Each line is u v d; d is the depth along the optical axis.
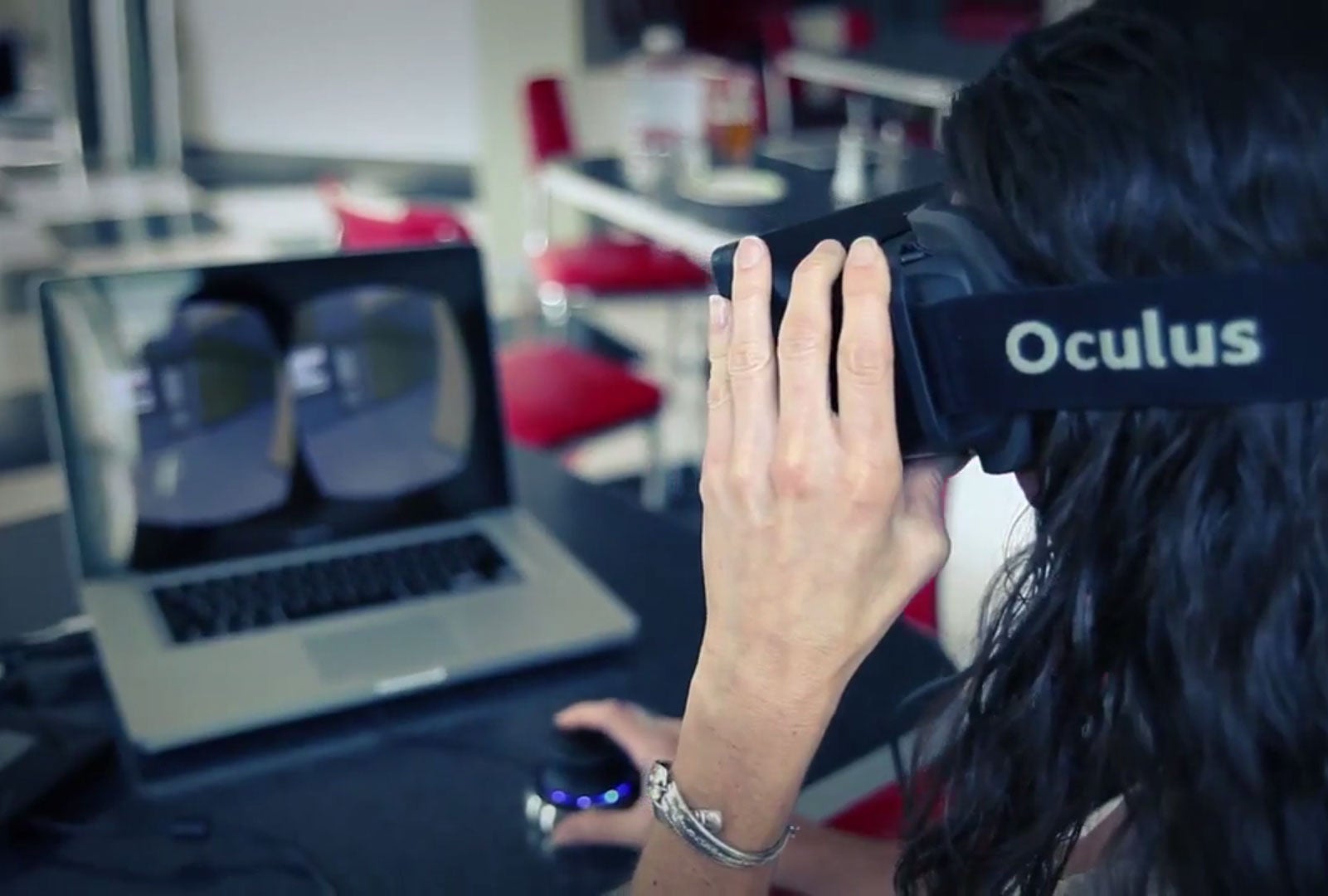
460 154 6.78
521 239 4.94
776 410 0.62
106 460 1.10
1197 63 0.51
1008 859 0.66
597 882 0.82
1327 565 0.53
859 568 0.62
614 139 3.82
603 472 3.29
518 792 0.90
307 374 1.17
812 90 5.36
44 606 1.14
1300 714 0.55
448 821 0.87
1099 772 0.63
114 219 5.75
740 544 0.64
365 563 1.15
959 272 0.57
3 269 4.90
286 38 6.84
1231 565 0.54
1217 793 0.57
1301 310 0.50
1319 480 0.52
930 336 0.58
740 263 0.62
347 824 0.87
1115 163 0.52
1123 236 0.53
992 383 0.57
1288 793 0.56
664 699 1.02
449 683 1.01
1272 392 0.51
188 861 0.83
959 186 0.59
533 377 2.48
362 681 0.98
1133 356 0.53
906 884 0.72
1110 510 0.57
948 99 0.62
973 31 5.80
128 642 1.02
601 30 5.05
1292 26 0.51
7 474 3.09
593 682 1.04
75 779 0.90
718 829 0.68
